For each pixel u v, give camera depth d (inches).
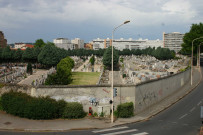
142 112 961.5
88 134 628.4
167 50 4874.5
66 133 633.6
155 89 1162.6
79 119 787.4
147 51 7003.0
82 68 3481.8
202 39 3058.6
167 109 1048.8
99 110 834.2
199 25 3312.0
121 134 636.7
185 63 3580.2
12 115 796.0
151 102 1105.4
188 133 661.9
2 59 3708.2
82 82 1984.5
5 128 649.6
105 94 858.8
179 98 1298.0
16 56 3614.7
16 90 867.4
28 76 2175.2
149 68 3102.9
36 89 817.5
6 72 2389.3
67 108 781.9
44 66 3127.5
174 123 789.9
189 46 3213.6
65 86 828.6
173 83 1491.1
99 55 6628.9
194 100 1249.4
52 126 687.1
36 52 3248.0
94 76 2465.6
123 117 854.5
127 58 5935.0
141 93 980.6
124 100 884.6
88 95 842.8
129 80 2053.4
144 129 700.0
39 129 650.8
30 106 751.1
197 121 821.9
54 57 2829.7
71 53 6230.3
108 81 2098.9
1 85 902.4
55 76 1178.0
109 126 721.0
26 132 631.2
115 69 3262.8
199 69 2758.4
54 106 767.7
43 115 750.5
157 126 743.1
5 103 814.5
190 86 1723.7
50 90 822.5
